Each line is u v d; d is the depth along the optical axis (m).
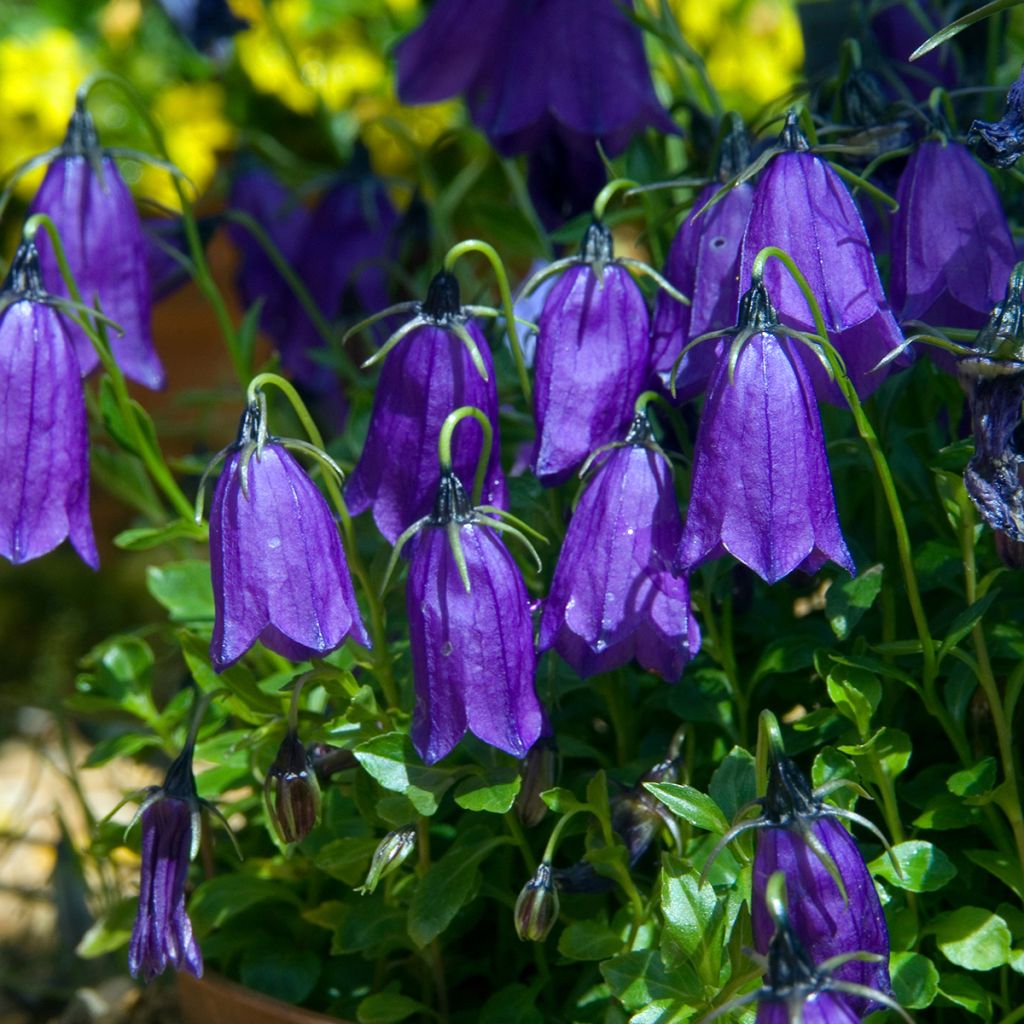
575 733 0.36
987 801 0.32
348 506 0.32
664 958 0.31
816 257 0.31
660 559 0.31
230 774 0.36
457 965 0.35
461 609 0.31
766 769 0.30
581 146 0.38
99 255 0.35
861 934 0.29
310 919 0.35
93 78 0.36
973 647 0.33
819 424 0.30
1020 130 0.31
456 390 0.32
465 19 0.37
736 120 0.33
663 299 0.33
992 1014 0.33
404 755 0.32
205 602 0.37
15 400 0.32
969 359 0.31
